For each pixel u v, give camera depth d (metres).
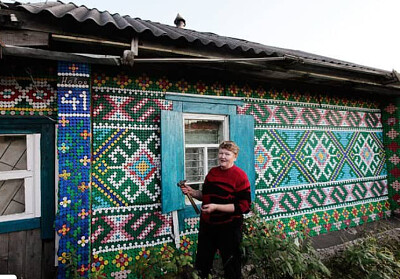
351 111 5.16
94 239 2.95
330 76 3.86
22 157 2.88
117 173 3.13
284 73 3.58
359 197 5.04
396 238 4.23
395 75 4.12
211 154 3.94
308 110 4.66
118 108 3.20
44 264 2.77
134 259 3.11
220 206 2.33
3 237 2.65
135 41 2.54
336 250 3.75
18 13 2.16
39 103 2.83
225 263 2.44
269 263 2.58
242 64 3.16
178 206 3.33
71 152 2.59
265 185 4.09
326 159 4.75
